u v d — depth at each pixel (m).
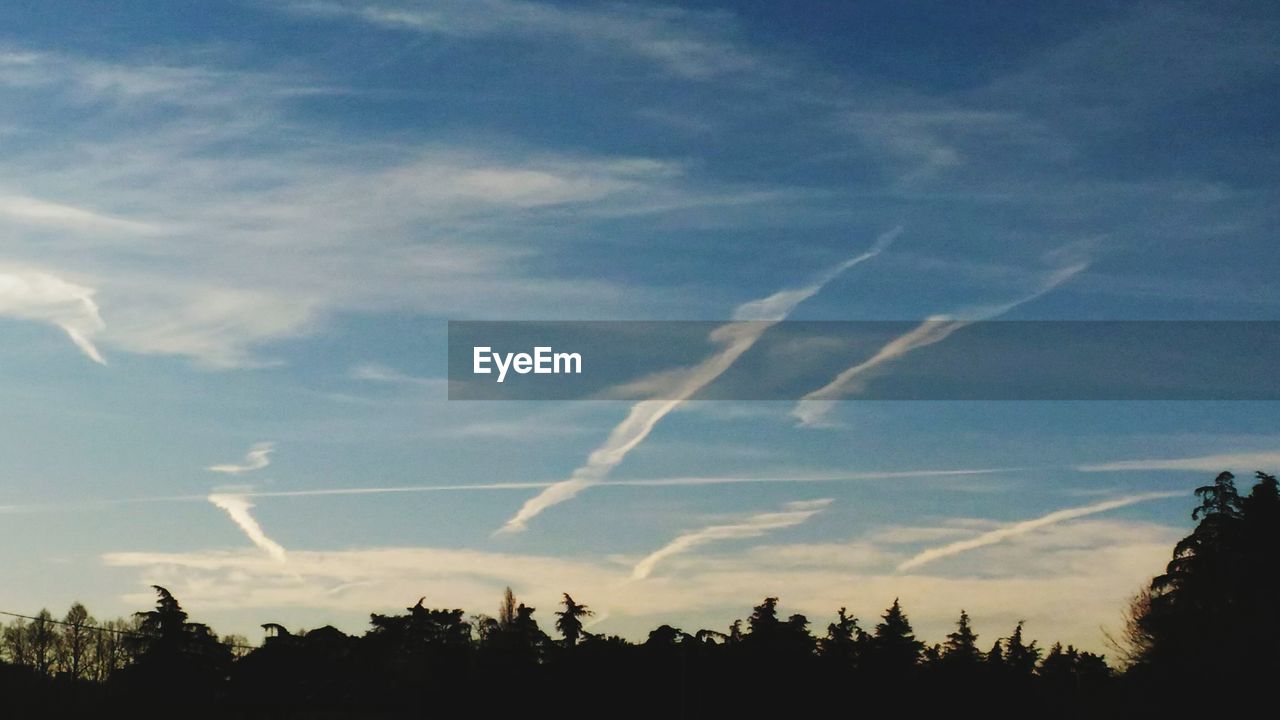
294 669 73.06
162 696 70.25
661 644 81.50
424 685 75.75
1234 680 48.16
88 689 77.19
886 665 92.50
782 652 85.94
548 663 80.31
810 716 86.19
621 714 79.25
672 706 80.06
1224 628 50.47
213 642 72.88
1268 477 55.56
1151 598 58.78
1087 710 61.59
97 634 82.12
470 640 82.81
